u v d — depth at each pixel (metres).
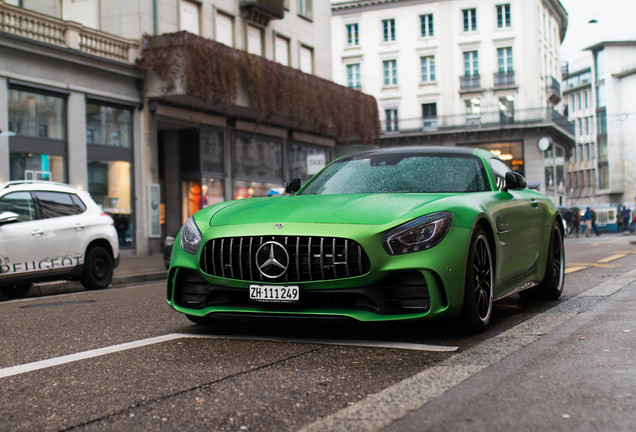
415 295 3.93
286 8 27.39
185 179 23.17
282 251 3.99
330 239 3.94
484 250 4.43
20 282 8.82
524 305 5.84
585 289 7.02
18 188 9.10
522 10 45.94
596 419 2.43
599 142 79.69
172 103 21.25
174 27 21.44
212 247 4.21
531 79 45.69
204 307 4.33
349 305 3.98
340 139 29.48
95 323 5.37
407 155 5.37
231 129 24.38
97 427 2.55
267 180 26.31
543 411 2.55
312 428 2.41
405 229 3.92
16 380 3.39
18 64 16.62
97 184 18.84
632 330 4.24
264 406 2.75
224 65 20.97
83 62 18.20
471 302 4.13
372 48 48.75
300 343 4.10
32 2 20.33
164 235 23.28
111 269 10.28
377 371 3.31
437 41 47.34
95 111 18.91
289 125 26.53
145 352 3.98
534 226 5.62
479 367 3.30
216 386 3.10
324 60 30.19
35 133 17.12
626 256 13.12
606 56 77.94
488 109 46.25
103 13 20.55
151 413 2.71
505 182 5.50
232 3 24.17
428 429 2.37
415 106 47.81
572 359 3.44
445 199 4.26
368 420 2.49
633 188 77.06
